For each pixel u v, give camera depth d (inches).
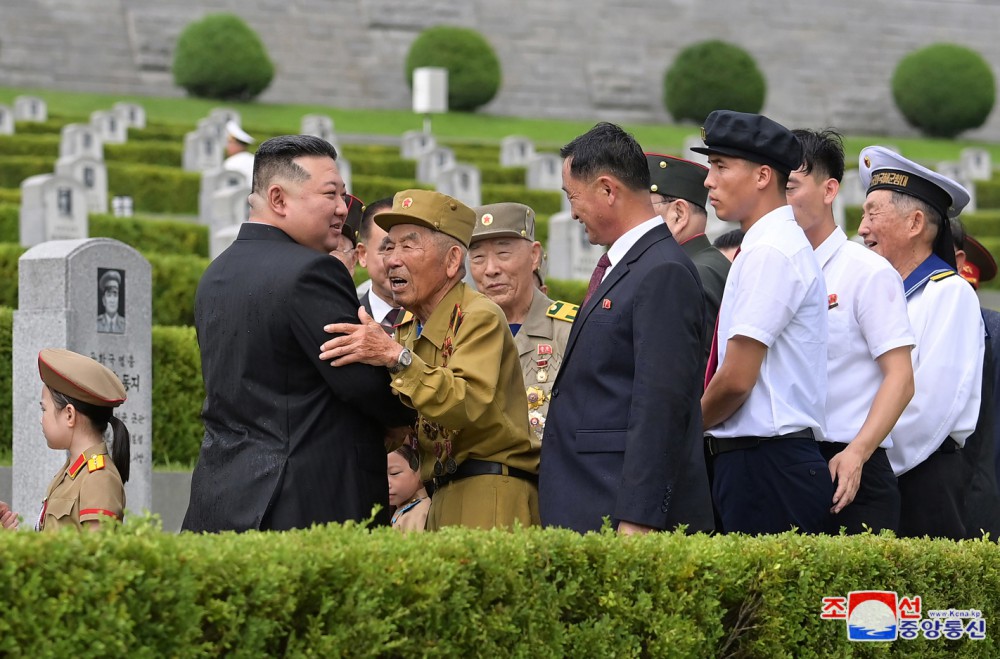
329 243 500.7
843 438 564.7
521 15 4667.8
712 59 4284.0
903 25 5002.5
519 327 653.9
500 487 504.4
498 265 643.5
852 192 2731.3
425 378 469.1
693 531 491.5
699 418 503.2
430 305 511.5
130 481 922.1
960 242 708.0
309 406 474.0
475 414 482.0
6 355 1009.5
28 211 1737.2
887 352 556.7
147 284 930.1
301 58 4365.2
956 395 600.7
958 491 610.2
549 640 408.8
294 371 473.7
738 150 534.0
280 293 469.4
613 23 4746.6
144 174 2374.5
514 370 514.3
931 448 601.3
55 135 2918.3
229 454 480.4
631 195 509.7
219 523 474.6
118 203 2113.7
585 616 425.4
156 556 342.0
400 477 628.1
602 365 500.4
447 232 502.0
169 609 339.9
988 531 639.1
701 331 496.1
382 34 4490.7
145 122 3176.7
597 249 1870.1
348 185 2313.0
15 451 869.2
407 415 490.6
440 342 499.2
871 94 4849.9
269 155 493.7
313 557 364.8
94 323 888.3
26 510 862.5
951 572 515.8
